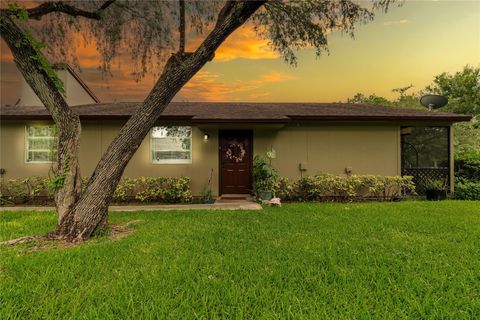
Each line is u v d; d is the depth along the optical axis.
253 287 2.50
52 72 4.33
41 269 2.95
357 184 8.57
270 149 9.06
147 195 8.29
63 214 4.32
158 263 3.13
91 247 3.72
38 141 8.70
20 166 8.59
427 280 2.66
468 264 3.08
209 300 2.28
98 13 5.42
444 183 9.03
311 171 9.06
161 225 5.05
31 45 4.15
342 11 5.68
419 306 2.15
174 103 11.59
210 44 4.61
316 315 2.02
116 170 4.53
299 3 5.81
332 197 8.75
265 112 9.20
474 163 9.30
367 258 3.25
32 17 4.73
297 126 9.09
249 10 4.48
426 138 10.84
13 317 2.04
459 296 2.34
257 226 4.94
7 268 2.99
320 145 9.09
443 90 17.27
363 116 8.68
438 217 5.66
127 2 6.13
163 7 6.11
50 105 4.40
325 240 4.03
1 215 6.17
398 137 9.12
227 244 3.85
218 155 9.02
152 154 8.91
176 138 9.05
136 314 2.08
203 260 3.20
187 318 2.02
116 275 2.79
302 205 7.44
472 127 13.22
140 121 4.58
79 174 4.57
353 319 2.00
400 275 2.77
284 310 2.12
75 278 2.75
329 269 2.93
